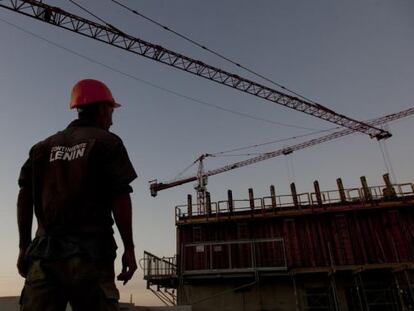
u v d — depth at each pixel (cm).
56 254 171
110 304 174
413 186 2866
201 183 7094
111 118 239
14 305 1131
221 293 2642
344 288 2619
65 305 176
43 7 3256
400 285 2464
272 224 2984
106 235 187
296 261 2755
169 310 1769
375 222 2819
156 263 2698
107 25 3619
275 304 2664
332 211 2886
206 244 2555
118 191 187
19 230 202
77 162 190
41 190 195
